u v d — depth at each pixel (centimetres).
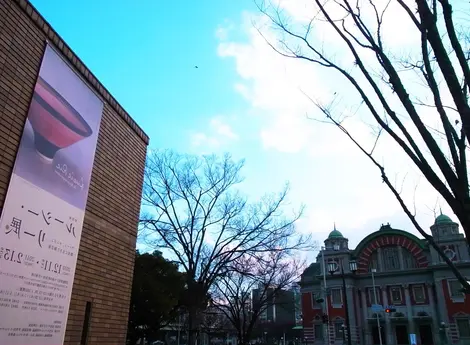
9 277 622
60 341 721
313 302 5569
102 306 897
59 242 744
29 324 652
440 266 4797
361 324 5081
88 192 862
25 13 712
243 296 3347
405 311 4925
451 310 4609
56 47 784
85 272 839
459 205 324
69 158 795
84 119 855
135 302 2364
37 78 726
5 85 658
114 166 991
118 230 997
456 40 335
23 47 702
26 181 677
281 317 7662
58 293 729
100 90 925
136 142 1127
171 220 2103
